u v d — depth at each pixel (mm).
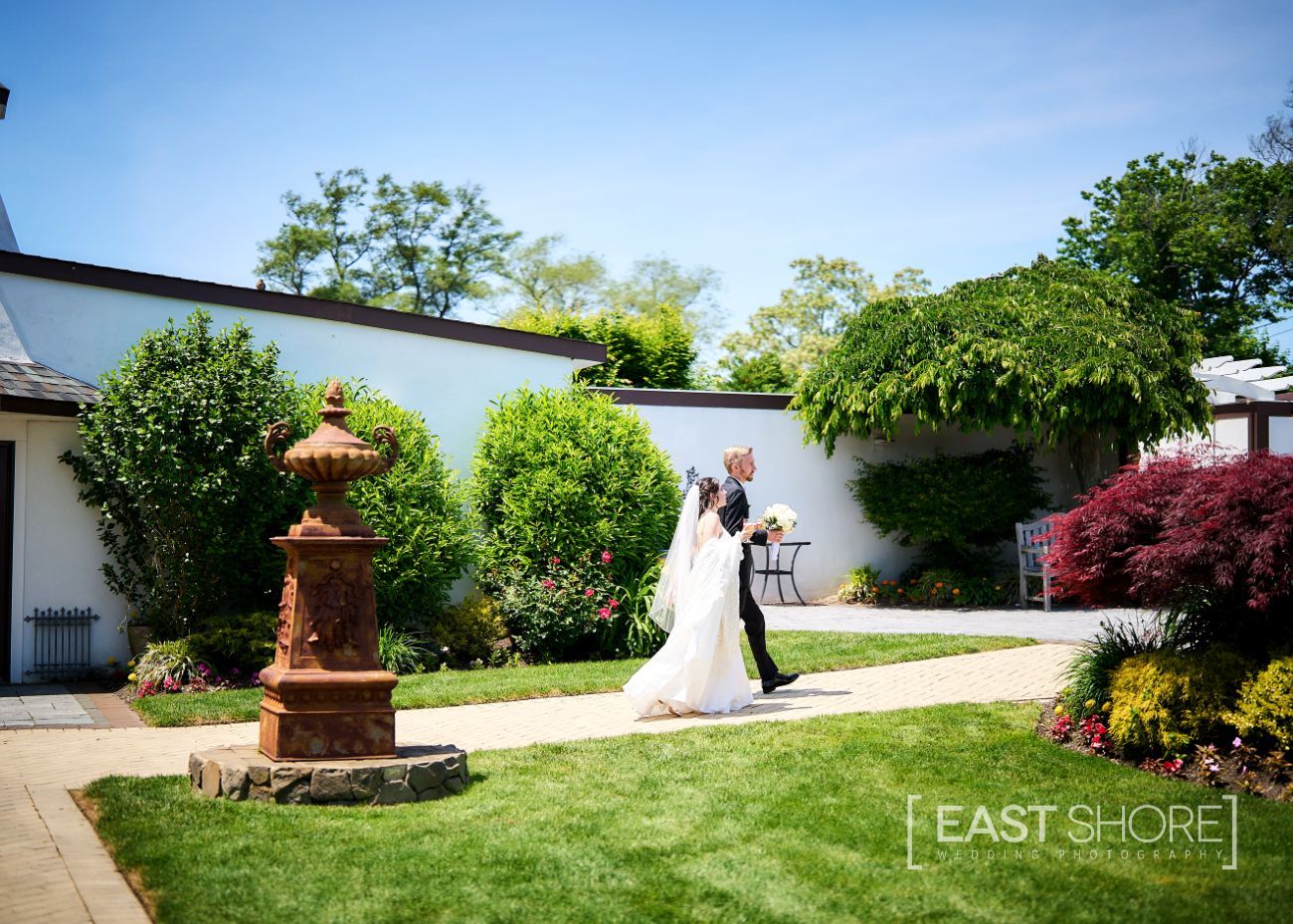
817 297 42469
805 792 5750
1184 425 14875
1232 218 34906
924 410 14539
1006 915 4152
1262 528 5789
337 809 5434
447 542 10875
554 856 4770
